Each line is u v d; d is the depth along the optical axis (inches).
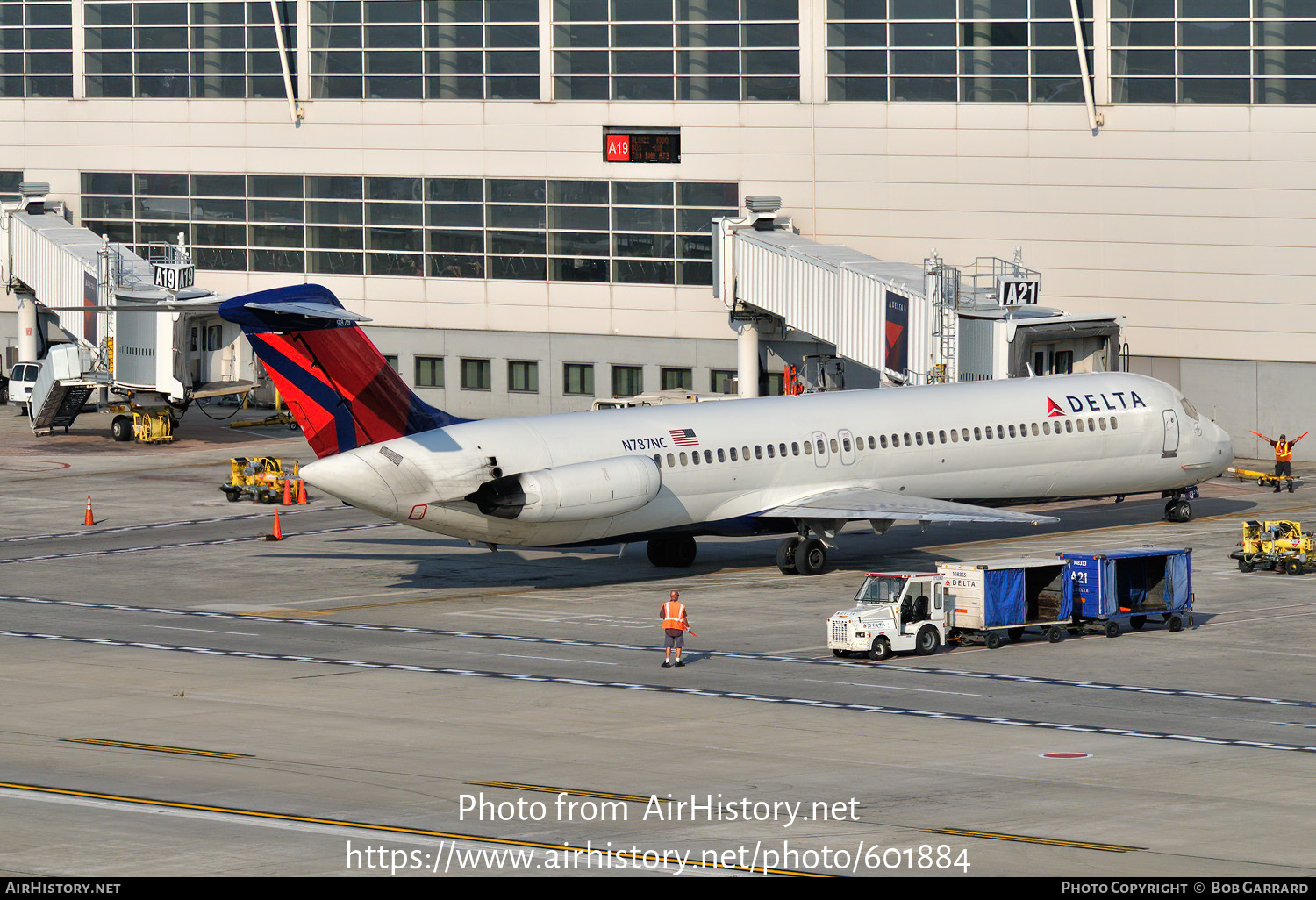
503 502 6299.2
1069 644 5851.4
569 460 6589.6
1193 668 5447.8
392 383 6314.0
